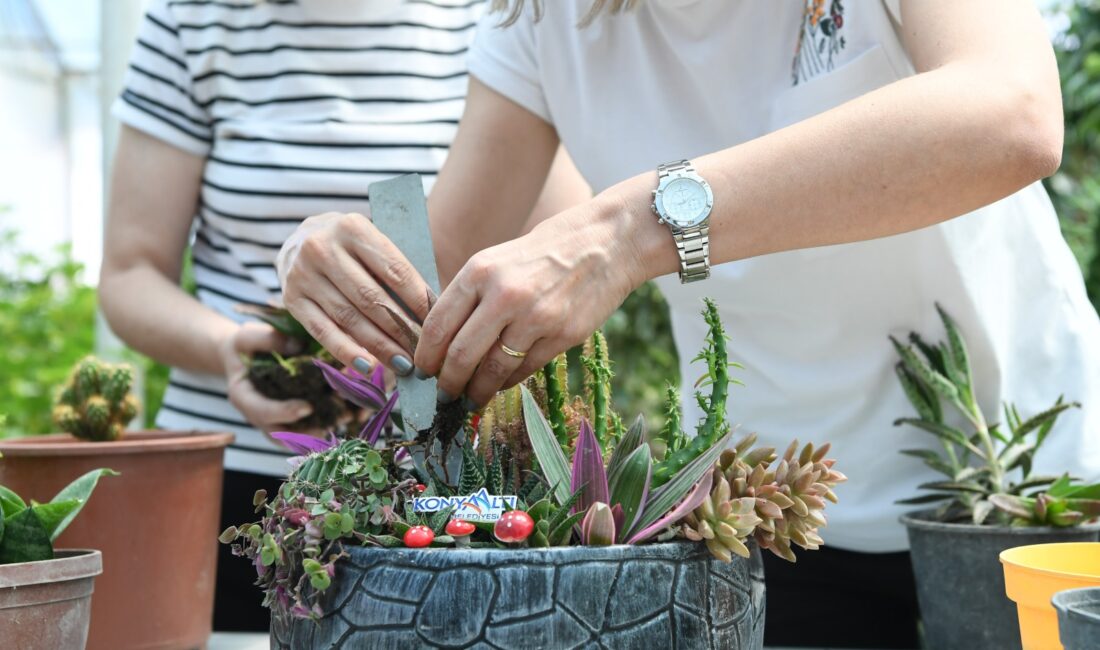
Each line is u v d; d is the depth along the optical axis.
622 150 1.14
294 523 0.66
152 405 2.92
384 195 0.84
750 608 0.69
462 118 1.23
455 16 1.54
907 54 0.96
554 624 0.61
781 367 1.19
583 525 0.65
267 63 1.47
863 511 1.16
